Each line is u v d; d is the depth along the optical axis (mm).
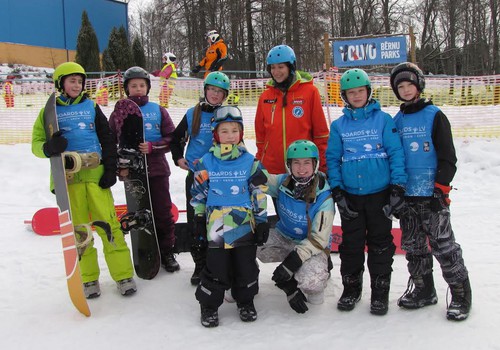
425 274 3070
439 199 2807
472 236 4590
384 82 9727
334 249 4238
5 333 2877
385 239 3021
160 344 2719
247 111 10023
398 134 2980
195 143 3582
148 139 3783
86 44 18969
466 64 34938
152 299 3346
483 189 6379
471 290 3246
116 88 11328
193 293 3451
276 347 2658
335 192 2996
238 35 23438
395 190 2834
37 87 12109
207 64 11023
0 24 23109
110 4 27047
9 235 4965
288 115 3426
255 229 2979
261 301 3297
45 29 24734
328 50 9617
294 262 2941
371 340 2701
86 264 3365
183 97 11156
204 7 21750
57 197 3070
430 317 2945
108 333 2855
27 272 3906
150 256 3662
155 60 37219
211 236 2951
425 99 2936
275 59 3318
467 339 2666
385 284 3012
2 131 9609
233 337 2787
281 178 3312
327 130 3459
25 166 7848
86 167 3230
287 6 21328
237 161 3035
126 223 3557
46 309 3211
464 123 9125
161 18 24500
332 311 3096
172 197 6473
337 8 30391
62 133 3283
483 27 32688
